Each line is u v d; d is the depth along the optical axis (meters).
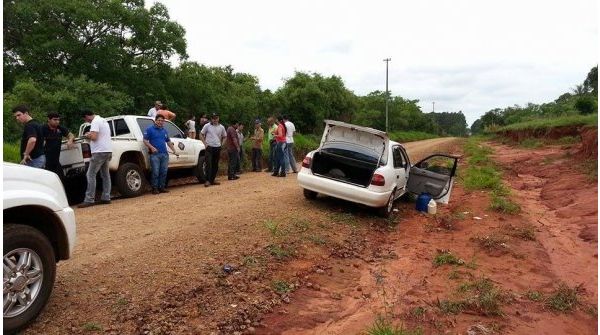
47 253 3.84
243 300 4.78
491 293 5.20
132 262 5.32
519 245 7.48
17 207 3.72
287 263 5.96
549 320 4.82
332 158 9.38
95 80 19.47
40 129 8.03
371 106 66.06
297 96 33.91
